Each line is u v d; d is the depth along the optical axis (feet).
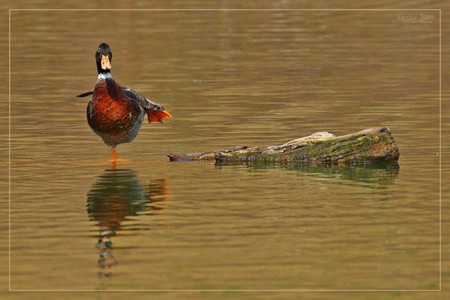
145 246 38.45
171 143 57.06
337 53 90.63
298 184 47.62
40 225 41.14
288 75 80.59
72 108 68.18
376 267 36.01
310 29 102.73
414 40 96.53
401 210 42.88
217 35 99.91
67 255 37.45
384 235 39.45
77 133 60.13
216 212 42.78
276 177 49.19
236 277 35.14
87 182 48.26
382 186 46.98
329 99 70.28
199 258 36.99
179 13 111.45
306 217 41.96
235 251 37.73
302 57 88.99
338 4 116.37
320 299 33.40
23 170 50.85
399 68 83.10
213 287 34.30
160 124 62.39
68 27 103.91
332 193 45.83
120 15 110.22
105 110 51.93
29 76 81.10
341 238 39.11
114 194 45.88
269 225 40.83
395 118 63.16
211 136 58.70
